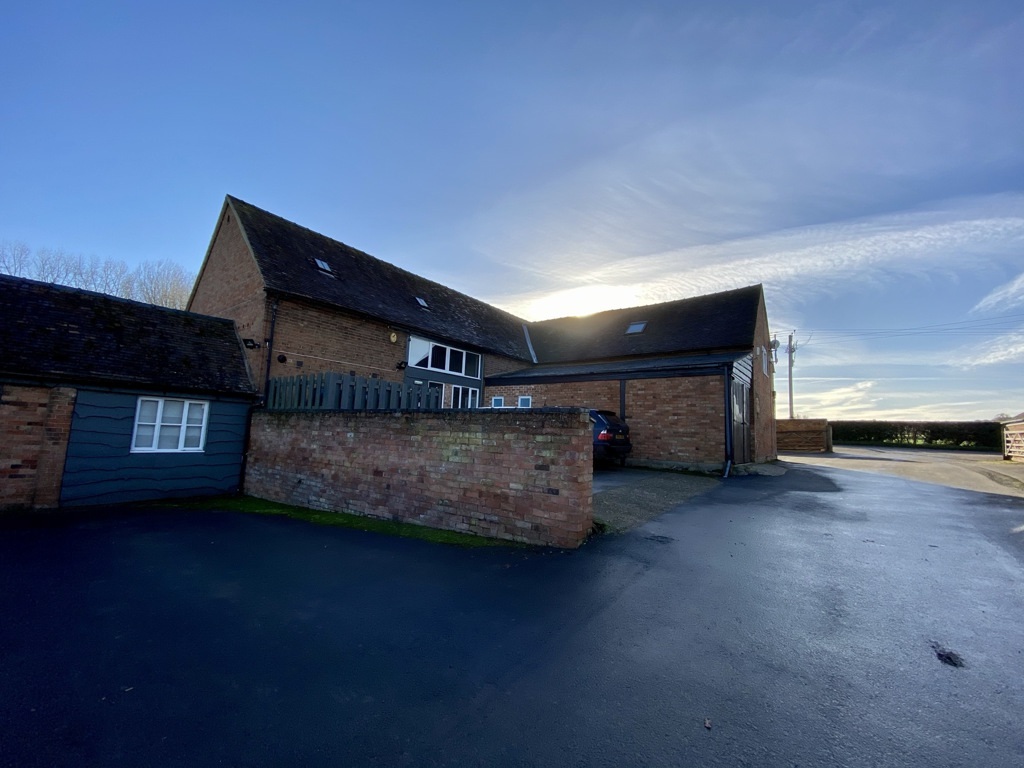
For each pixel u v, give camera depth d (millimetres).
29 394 8383
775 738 2115
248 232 12883
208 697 2465
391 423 7195
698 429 12672
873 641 3051
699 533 5816
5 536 6215
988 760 1974
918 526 6258
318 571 4605
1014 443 19016
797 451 25484
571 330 21641
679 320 18109
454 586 4141
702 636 3129
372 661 2846
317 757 2018
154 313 11133
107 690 2529
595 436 12242
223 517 7527
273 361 11789
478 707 2373
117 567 4793
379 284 16406
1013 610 3537
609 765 1955
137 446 9484
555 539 5332
